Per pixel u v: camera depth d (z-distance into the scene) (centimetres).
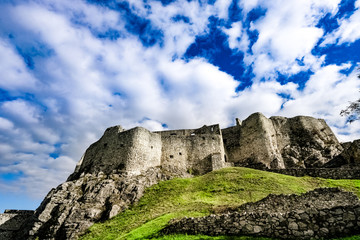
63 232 2203
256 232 1096
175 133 5300
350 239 848
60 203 2608
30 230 2322
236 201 2069
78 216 2366
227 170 3256
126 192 2795
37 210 2684
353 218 944
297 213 1055
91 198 2659
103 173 3331
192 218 1345
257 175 2786
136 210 2416
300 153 3925
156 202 2506
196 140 4241
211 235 1196
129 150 3550
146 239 1369
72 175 4125
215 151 4081
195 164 3934
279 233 1041
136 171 3369
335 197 1330
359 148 2995
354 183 2148
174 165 3878
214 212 1723
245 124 4559
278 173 2956
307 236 977
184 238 1195
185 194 2614
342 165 3275
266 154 3866
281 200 1498
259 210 1511
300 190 2164
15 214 3256
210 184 2783
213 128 4653
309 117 4497
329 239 924
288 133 4409
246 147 4306
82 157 4481
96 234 2030
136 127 3844
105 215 2416
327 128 4353
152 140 3984
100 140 4316
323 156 3725
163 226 1520
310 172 2733
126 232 1855
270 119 4659
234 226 1173
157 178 3334
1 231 3025
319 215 1006
